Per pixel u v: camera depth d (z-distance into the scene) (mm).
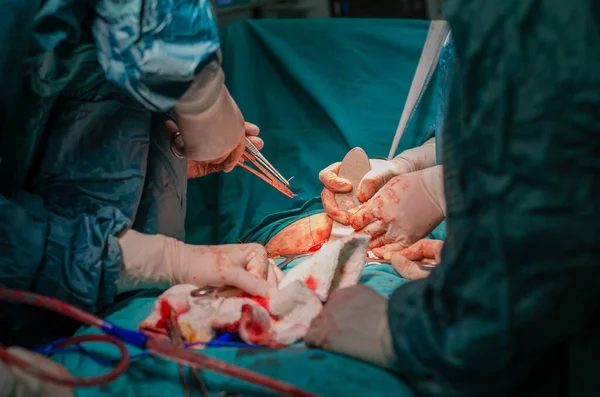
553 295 1087
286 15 3186
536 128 1066
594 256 1075
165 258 1700
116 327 1273
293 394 1122
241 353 1369
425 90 2613
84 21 1611
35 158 1758
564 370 1222
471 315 1135
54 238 1606
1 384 1104
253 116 2814
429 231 1984
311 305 1488
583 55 1036
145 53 1538
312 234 2201
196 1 1564
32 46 1585
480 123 1116
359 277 1651
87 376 1435
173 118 1864
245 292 1641
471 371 1129
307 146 2844
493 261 1108
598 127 1046
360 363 1318
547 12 1053
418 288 1292
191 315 1479
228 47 2807
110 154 1771
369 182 2109
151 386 1360
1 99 1636
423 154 2355
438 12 3051
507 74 1078
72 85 1756
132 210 1793
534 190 1078
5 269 1543
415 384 1218
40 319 1727
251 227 2656
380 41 2771
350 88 2807
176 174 1979
